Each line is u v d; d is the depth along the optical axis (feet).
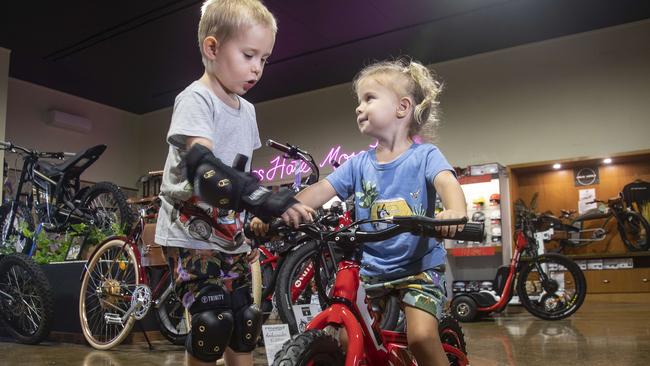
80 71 25.58
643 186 22.31
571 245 23.16
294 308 9.36
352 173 5.17
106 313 10.94
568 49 22.82
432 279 4.53
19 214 15.89
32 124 27.09
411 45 23.13
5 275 12.56
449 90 24.89
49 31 21.34
